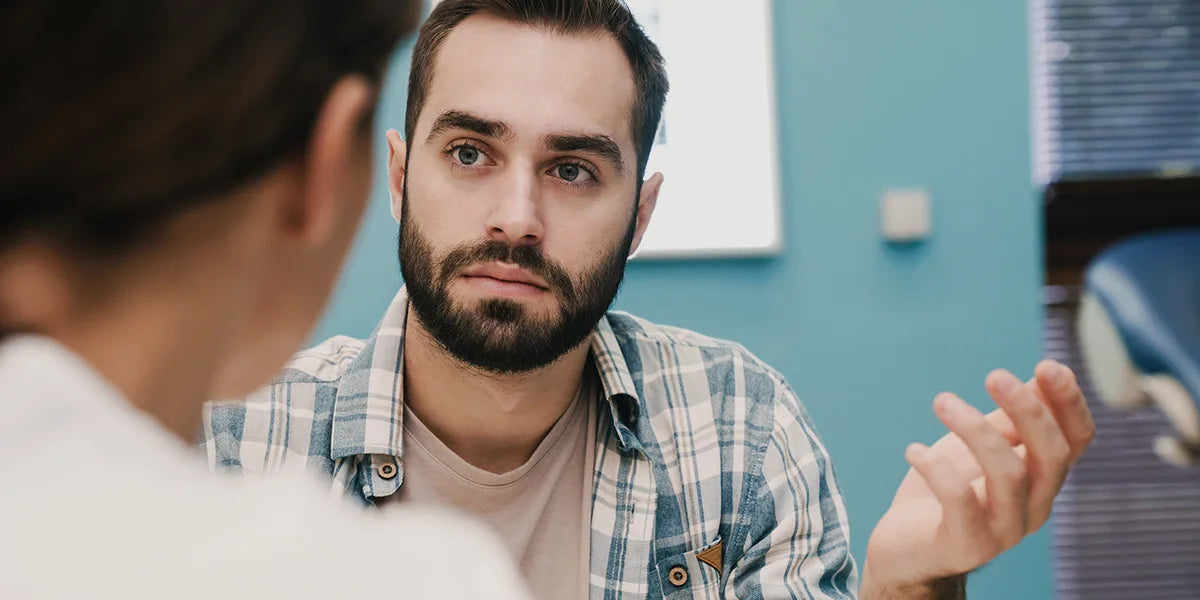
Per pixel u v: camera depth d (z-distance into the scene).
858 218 2.47
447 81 1.05
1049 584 2.49
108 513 0.32
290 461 1.14
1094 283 2.22
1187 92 3.05
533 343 1.05
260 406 1.16
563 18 1.06
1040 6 3.04
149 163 0.34
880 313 2.47
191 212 0.35
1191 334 2.08
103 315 0.36
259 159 0.36
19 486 0.32
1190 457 2.09
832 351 2.46
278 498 0.35
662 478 1.20
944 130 2.49
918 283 2.48
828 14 2.47
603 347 1.20
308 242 0.39
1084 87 3.05
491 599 0.35
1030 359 2.49
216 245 0.36
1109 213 3.07
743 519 1.21
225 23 0.34
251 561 0.32
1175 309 2.12
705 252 2.42
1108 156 3.05
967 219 2.49
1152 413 3.06
